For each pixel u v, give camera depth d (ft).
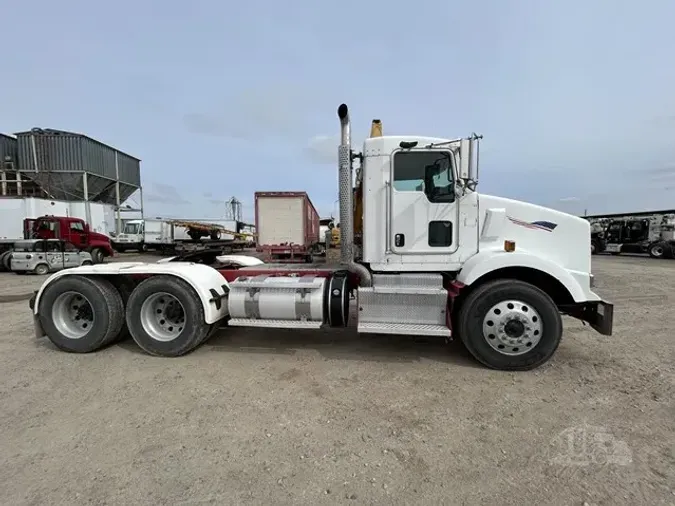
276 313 15.23
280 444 9.02
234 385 12.41
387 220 15.07
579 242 14.85
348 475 7.89
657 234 77.92
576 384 12.43
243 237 127.34
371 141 14.96
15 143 101.40
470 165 14.14
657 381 12.65
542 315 13.21
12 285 37.65
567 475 7.86
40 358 15.02
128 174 120.88
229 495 7.29
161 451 8.73
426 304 14.17
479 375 13.20
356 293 15.62
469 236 14.83
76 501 7.12
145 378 13.00
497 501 7.14
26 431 9.59
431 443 9.07
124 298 16.53
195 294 14.94
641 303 26.73
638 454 8.59
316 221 59.52
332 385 12.40
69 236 56.95
